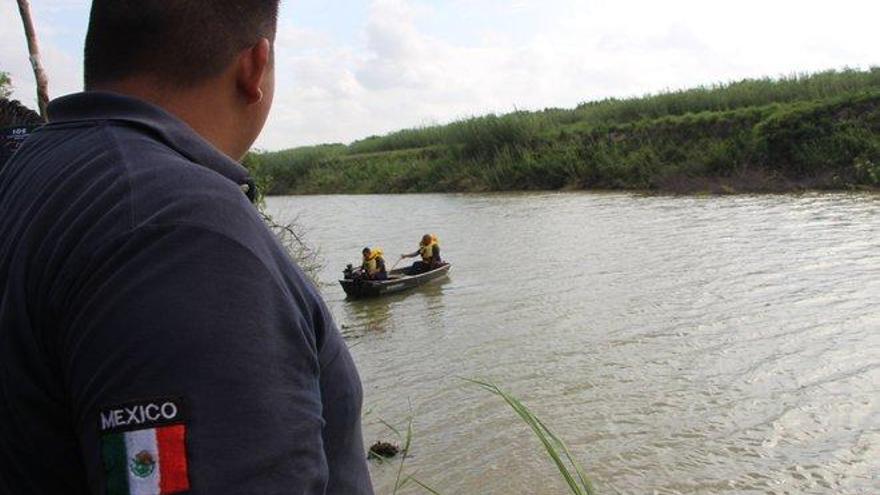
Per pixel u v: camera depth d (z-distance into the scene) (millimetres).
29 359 1167
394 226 25625
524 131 37125
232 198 1217
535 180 33938
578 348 10492
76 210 1172
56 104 1401
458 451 7562
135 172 1190
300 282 1283
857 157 25734
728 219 20609
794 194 24906
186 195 1169
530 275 15742
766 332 10477
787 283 13055
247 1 1409
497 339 11344
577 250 17953
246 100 1471
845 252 15180
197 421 1061
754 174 27109
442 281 16109
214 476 1060
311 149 55656
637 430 7723
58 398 1167
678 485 6633
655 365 9547
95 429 1070
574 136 35219
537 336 11266
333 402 1361
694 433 7578
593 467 7043
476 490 6770
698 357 9711
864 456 6895
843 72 33031
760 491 6461
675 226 20094
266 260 1194
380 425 8383
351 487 1397
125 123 1290
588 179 32156
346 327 13047
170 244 1117
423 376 9969
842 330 10305
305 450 1166
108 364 1068
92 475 1089
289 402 1160
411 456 7512
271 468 1104
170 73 1369
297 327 1210
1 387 1185
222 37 1382
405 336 12086
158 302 1081
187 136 1315
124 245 1113
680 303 12336
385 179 41281
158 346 1062
